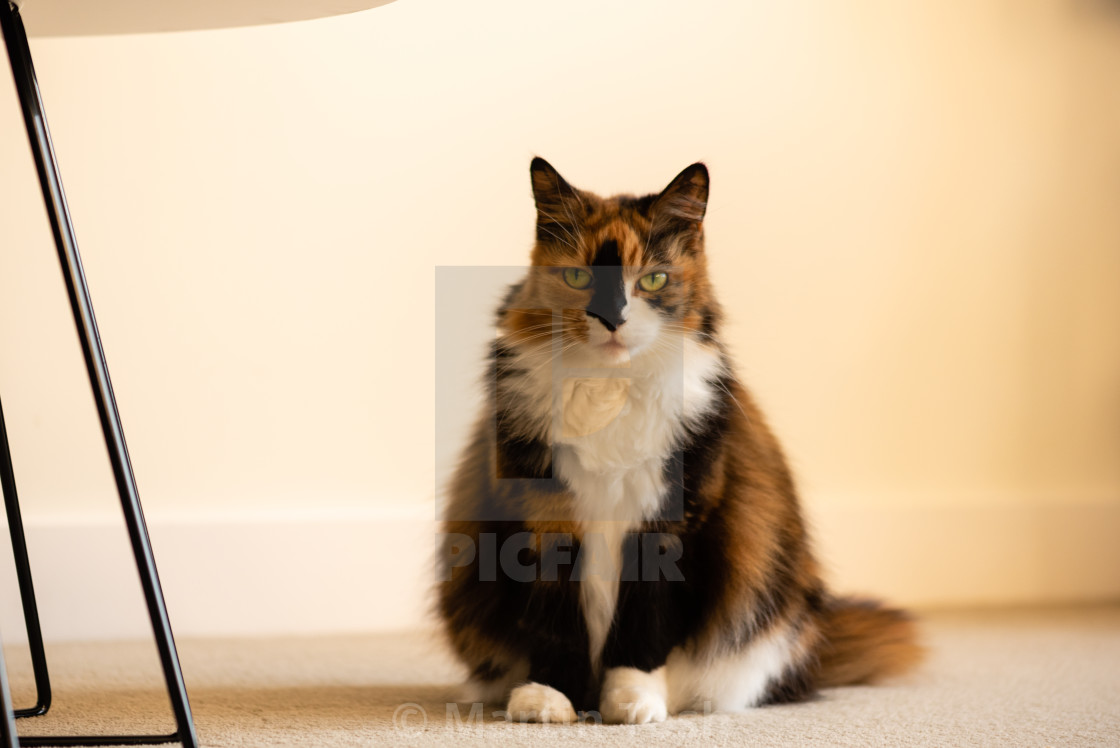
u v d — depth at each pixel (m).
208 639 2.19
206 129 2.37
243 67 2.38
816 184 2.56
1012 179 2.63
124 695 1.53
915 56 2.59
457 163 2.44
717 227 2.54
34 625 1.37
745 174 2.54
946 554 2.56
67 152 2.33
